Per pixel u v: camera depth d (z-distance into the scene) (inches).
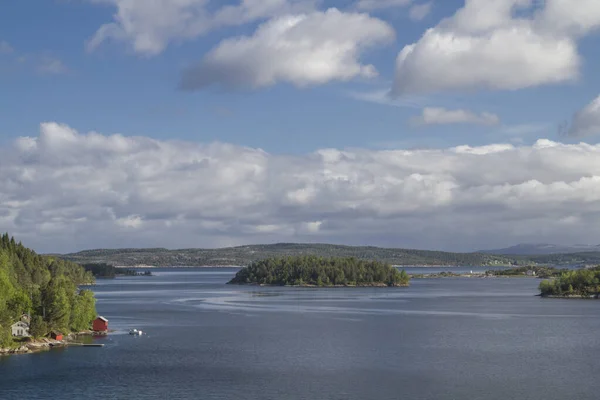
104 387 5575.8
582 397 5265.8
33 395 5310.0
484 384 5689.0
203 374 6112.2
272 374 6112.2
